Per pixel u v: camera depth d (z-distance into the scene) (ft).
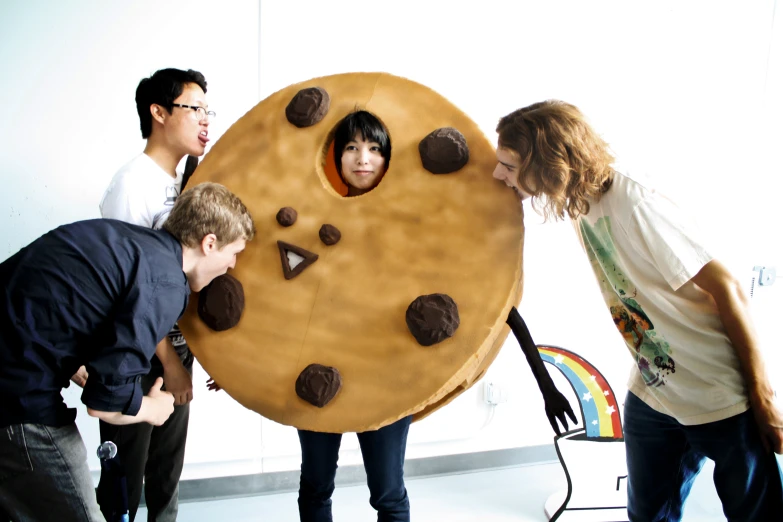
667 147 11.23
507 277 5.90
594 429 10.12
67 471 6.06
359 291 6.17
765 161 11.45
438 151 6.21
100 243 5.69
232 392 6.23
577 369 10.44
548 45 10.71
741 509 6.16
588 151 5.66
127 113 9.41
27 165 9.18
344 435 10.73
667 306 6.01
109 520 6.72
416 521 9.71
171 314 5.77
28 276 5.65
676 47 11.11
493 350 6.79
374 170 6.70
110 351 5.52
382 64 10.12
